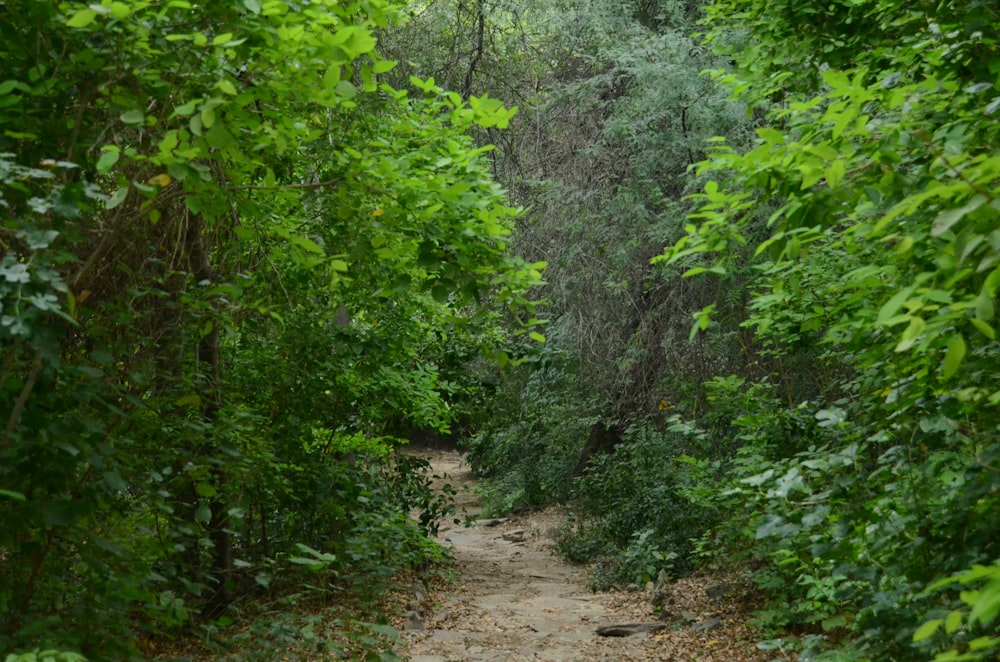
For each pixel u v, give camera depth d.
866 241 4.80
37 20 4.30
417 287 9.20
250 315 8.08
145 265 6.16
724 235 4.20
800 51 7.02
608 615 10.59
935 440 4.35
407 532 11.57
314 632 7.85
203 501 6.29
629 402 15.91
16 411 4.07
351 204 5.52
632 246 13.22
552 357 10.57
